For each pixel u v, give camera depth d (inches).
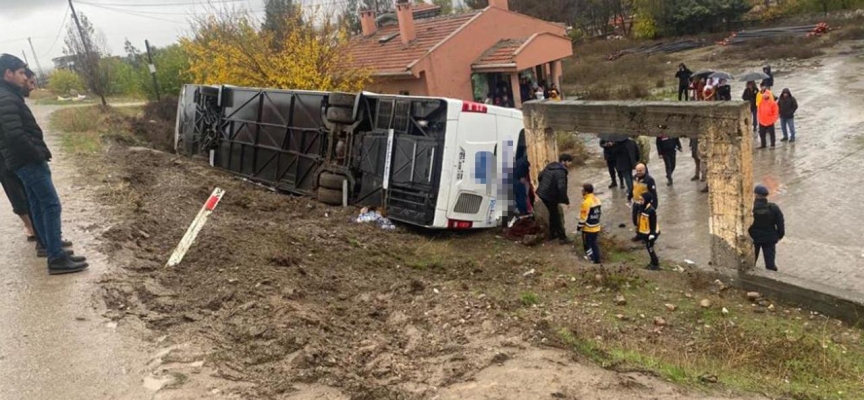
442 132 449.4
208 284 269.3
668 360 255.3
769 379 247.4
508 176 491.5
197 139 672.4
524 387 205.3
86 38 1321.4
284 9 886.4
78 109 978.7
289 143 558.3
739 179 364.2
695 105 376.8
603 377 219.5
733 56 1488.7
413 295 313.1
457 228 471.8
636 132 414.0
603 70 1503.4
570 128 452.8
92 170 491.8
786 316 329.1
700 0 1959.9
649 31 2036.2
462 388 205.6
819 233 429.7
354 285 316.8
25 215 301.3
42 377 192.2
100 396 183.0
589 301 339.3
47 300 241.6
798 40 1544.0
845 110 792.3
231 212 442.0
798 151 632.4
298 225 428.8
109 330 221.3
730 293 359.9
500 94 992.9
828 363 267.0
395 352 234.7
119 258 289.0
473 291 329.7
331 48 837.2
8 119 234.4
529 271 387.5
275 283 279.7
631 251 447.2
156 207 394.6
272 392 190.7
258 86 828.6
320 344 225.6
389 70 920.9
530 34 1083.9
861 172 540.7
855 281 355.9
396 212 472.7
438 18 1064.8
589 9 2331.4
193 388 188.4
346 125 507.2
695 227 477.7
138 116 964.0
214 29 867.4
